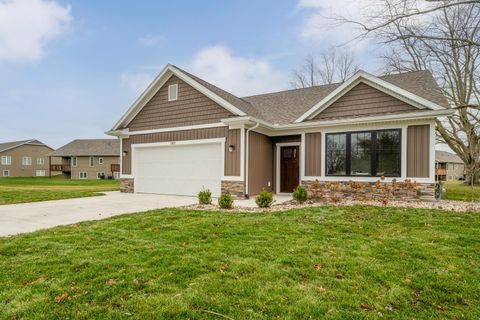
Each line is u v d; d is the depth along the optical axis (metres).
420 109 8.85
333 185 9.79
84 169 40.16
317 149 10.41
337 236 4.79
